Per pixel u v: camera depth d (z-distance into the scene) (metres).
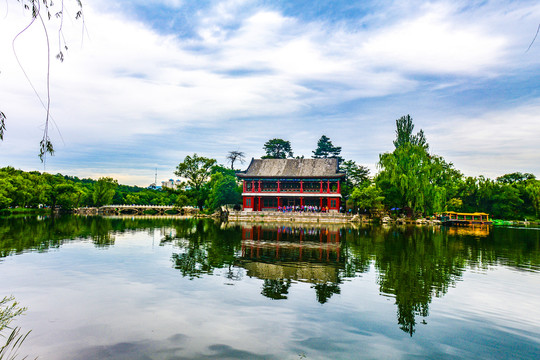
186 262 24.59
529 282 19.78
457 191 101.94
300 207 89.19
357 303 15.47
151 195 170.50
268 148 136.62
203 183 107.44
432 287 18.41
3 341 11.11
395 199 80.12
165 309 14.34
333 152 130.00
